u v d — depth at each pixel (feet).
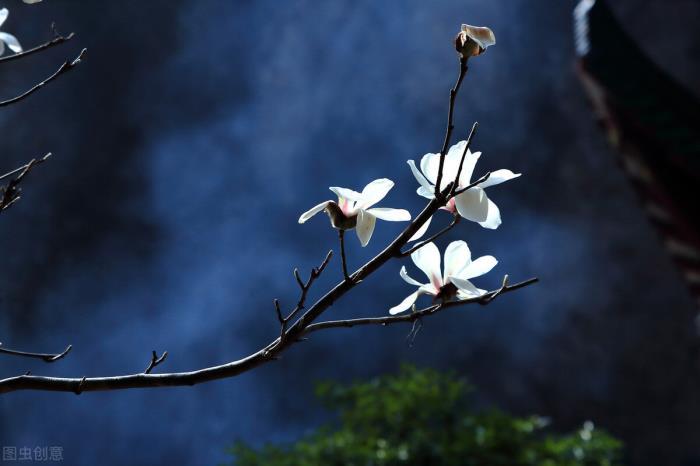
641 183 19.06
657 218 19.34
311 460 18.47
